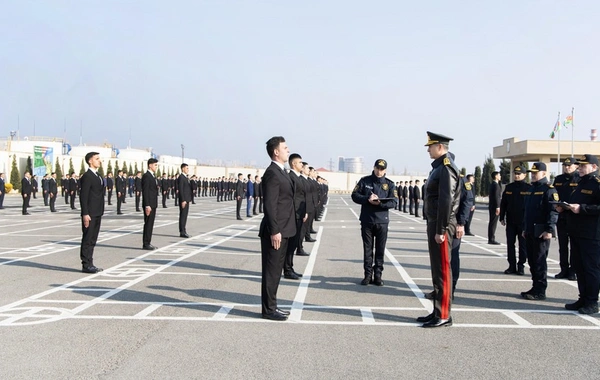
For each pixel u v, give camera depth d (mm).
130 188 49156
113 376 4168
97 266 9703
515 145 43438
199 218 23656
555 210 7297
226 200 48875
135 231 16734
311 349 4930
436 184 5992
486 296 7570
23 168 52031
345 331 5578
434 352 4887
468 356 4781
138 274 8906
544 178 7441
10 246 12461
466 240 15695
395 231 18641
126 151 78625
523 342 5242
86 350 4812
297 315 6273
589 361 4668
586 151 40625
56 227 17578
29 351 4766
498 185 14328
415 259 11336
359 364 4523
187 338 5230
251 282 8312
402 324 5902
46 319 5883
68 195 34625
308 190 11820
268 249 6051
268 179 6039
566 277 9180
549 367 4504
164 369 4340
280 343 5109
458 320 6133
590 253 6484
